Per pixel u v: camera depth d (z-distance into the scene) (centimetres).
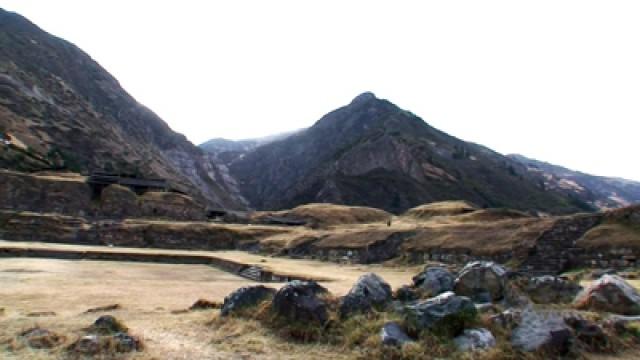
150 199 7775
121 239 5406
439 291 1380
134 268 3259
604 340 1100
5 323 1225
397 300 1316
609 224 2839
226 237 5850
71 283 2250
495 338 1059
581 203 18900
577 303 1398
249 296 1343
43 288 2030
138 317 1361
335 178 15962
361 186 15512
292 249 4753
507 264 2886
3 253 3550
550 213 15975
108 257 3809
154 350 1033
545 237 2939
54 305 1622
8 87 12281
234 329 1195
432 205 7969
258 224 7825
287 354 1033
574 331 1104
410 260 3550
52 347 1027
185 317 1362
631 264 2462
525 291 1455
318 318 1161
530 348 1012
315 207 8831
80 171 10619
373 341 1051
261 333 1161
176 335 1162
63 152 11038
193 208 8038
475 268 1403
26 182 7069
